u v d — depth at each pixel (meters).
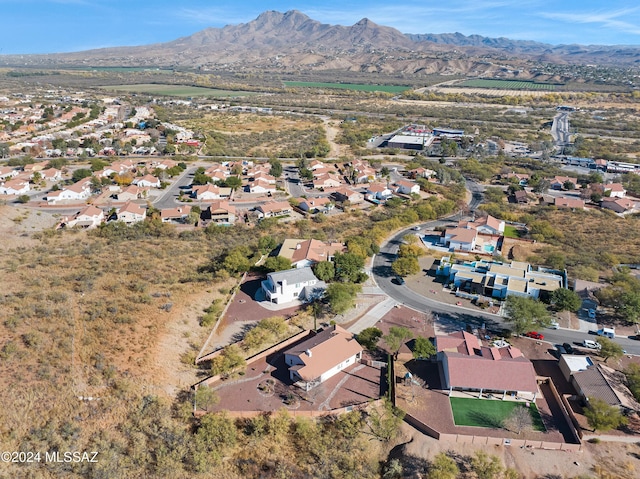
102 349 66.38
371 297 93.69
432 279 102.25
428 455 55.72
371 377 69.62
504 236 125.75
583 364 70.00
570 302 85.00
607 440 58.06
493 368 66.69
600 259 110.50
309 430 58.31
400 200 156.88
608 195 171.50
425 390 66.94
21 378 59.28
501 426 60.16
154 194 161.75
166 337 72.62
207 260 105.56
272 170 184.50
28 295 79.62
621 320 85.56
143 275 93.50
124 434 55.56
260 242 108.44
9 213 129.50
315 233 127.81
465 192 173.88
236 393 65.12
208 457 53.78
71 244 111.69
